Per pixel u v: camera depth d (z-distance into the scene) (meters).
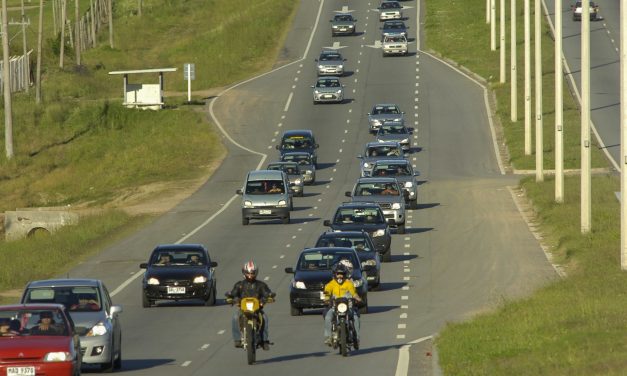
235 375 87.94
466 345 93.50
